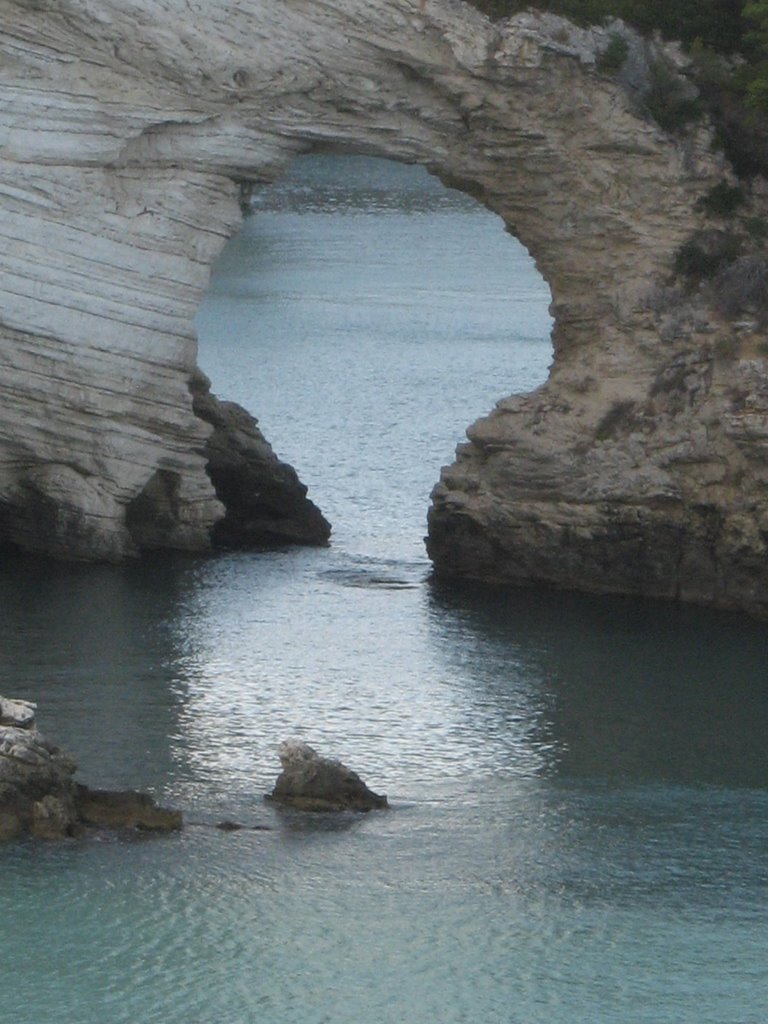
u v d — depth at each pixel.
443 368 188.12
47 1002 73.19
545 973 75.62
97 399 118.50
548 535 118.00
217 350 196.38
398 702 100.50
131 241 117.94
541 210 122.38
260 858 82.75
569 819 88.12
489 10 118.19
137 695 99.44
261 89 117.12
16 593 114.25
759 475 113.50
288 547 128.12
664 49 121.62
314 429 161.62
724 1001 74.00
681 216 120.06
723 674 105.38
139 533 124.00
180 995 73.50
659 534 115.94
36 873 80.50
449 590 118.88
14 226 115.69
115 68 115.75
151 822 84.75
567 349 123.50
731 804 90.19
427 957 76.25
